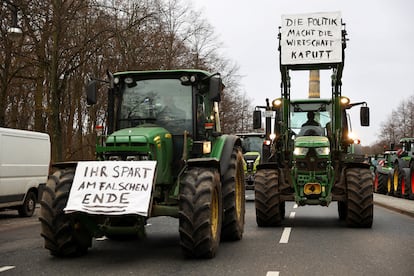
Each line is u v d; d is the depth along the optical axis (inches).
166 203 350.6
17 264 317.4
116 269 300.8
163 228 507.5
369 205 484.7
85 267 307.1
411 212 625.6
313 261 323.9
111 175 320.8
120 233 314.8
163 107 374.9
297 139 514.9
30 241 426.3
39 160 695.1
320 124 562.6
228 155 388.5
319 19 522.6
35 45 888.3
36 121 948.0
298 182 502.0
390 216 624.7
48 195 324.8
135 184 316.5
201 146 363.3
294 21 525.3
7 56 856.9
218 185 346.3
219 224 351.6
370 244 392.2
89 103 372.2
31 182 674.8
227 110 2203.5
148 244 399.2
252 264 314.2
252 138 1163.3
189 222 316.2
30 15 840.9
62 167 341.4
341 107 533.3
